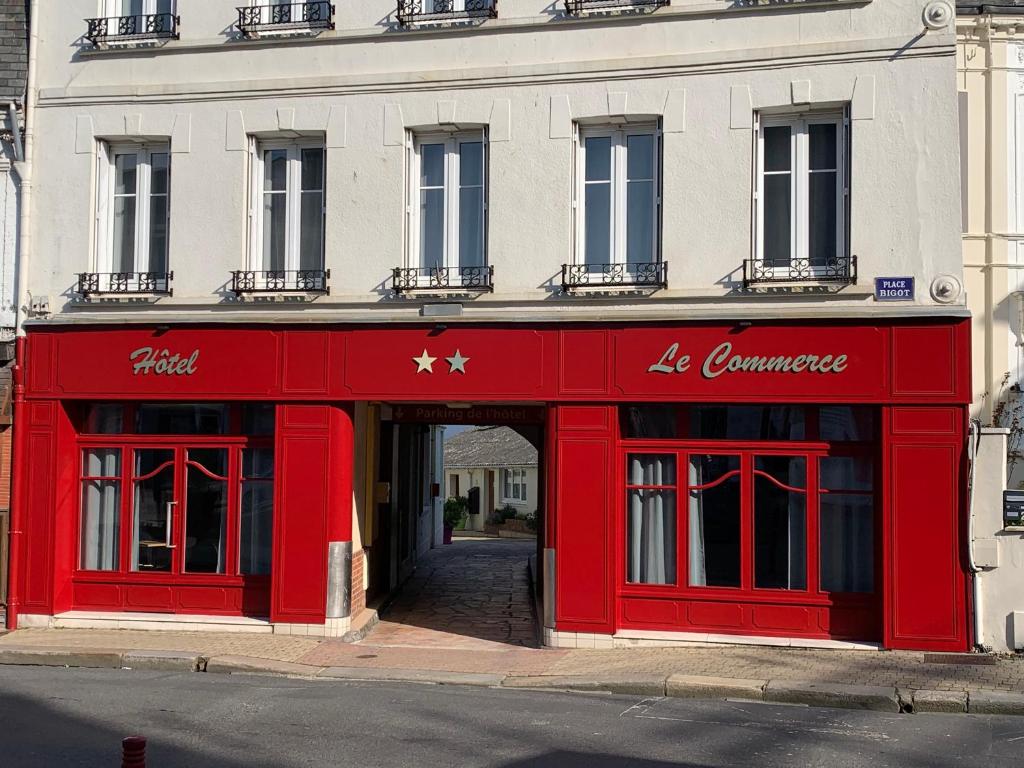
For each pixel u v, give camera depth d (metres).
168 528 13.85
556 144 12.92
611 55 12.88
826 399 12.10
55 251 13.96
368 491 15.23
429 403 14.55
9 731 8.79
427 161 13.62
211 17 13.82
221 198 13.62
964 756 8.27
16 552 13.66
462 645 12.98
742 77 12.53
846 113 12.41
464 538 37.47
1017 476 13.32
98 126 13.94
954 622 11.74
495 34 13.17
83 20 14.10
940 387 11.84
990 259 13.48
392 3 13.44
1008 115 13.55
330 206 13.41
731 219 12.48
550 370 12.75
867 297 12.13
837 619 12.27
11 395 13.88
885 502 11.92
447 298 13.03
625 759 8.09
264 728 8.93
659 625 12.68
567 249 12.84
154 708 9.63
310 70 13.57
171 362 13.54
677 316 12.43
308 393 13.23
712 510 12.72
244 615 13.62
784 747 8.49
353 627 13.52
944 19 12.10
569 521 12.66
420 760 8.02
